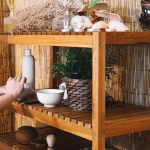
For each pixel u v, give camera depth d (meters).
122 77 1.88
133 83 1.83
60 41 1.47
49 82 2.28
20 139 1.86
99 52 1.27
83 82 1.57
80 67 1.63
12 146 1.83
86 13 1.73
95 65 1.28
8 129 2.72
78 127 1.42
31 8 1.83
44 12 1.74
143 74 1.77
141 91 1.79
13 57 2.68
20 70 2.62
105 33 1.28
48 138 1.83
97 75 1.28
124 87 1.88
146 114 1.55
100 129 1.32
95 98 1.30
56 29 1.68
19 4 2.47
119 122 1.38
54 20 1.70
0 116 2.67
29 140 1.85
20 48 2.60
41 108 1.69
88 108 1.59
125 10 1.82
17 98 1.72
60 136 2.04
